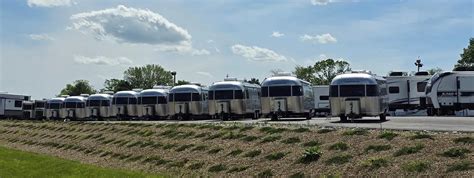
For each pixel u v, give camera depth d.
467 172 13.23
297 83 38.12
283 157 18.75
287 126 24.56
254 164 19.05
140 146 28.12
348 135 19.52
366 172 15.13
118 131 35.16
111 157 27.88
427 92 47.28
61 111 63.81
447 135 16.97
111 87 122.75
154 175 18.39
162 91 53.28
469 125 24.36
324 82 102.75
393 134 18.22
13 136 47.66
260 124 26.89
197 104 48.38
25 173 17.36
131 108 55.69
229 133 24.84
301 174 16.55
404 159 15.31
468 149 14.94
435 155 14.98
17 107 77.44
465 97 46.06
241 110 43.22
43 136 43.31
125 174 17.53
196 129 28.39
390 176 14.36
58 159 23.94
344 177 15.35
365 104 31.81
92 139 35.22
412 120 32.31
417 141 16.78
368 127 22.55
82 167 19.08
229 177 18.55
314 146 18.92
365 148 17.30
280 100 37.91
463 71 46.81
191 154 23.12
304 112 38.25
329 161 16.83
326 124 26.55
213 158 21.53
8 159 21.97
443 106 46.19
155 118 53.41
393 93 53.03
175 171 21.27
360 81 32.03
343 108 32.19
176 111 48.59
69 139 38.19
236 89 43.22
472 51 83.81
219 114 43.28
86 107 59.41
